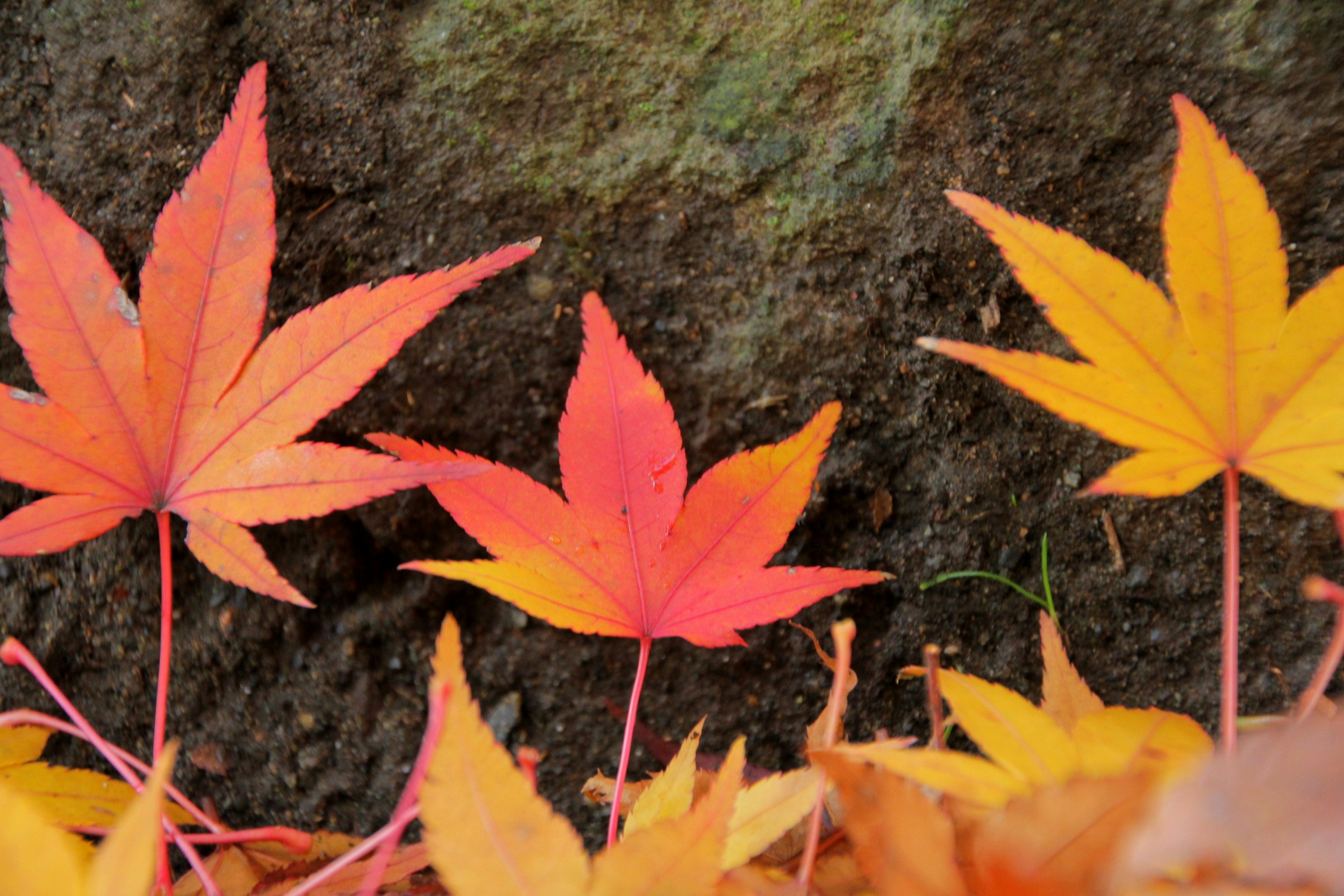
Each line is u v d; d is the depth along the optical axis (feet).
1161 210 1.32
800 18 1.32
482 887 1.12
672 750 1.33
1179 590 1.34
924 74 1.32
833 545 1.36
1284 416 1.18
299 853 1.25
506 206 1.34
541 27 1.33
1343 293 1.18
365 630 1.36
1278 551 1.33
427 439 1.35
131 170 1.33
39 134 1.33
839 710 1.17
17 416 1.21
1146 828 1.10
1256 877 1.09
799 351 1.34
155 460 1.23
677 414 1.35
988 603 1.35
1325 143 1.30
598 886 1.12
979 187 1.33
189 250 1.23
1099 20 1.31
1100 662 1.35
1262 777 1.09
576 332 1.35
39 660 1.35
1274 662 1.33
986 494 1.34
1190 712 1.34
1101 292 1.19
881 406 1.35
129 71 1.33
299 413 1.22
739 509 1.23
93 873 1.09
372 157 1.34
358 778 1.36
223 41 1.33
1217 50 1.31
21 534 1.20
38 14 1.33
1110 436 1.18
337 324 1.22
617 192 1.34
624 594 1.23
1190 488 1.18
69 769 1.27
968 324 1.34
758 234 1.34
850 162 1.33
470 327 1.34
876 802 1.13
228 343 1.23
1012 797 1.13
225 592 1.35
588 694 1.36
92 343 1.22
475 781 1.12
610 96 1.33
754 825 1.19
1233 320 1.19
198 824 1.33
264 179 1.23
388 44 1.33
